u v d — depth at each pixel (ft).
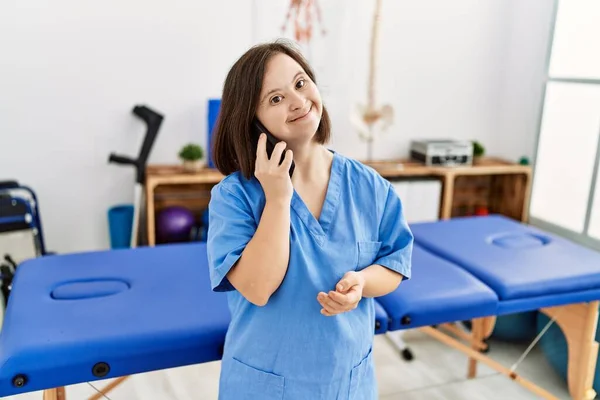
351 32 11.07
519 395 7.17
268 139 3.43
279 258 3.28
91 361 4.13
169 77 10.37
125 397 6.82
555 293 5.69
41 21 9.46
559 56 11.28
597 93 10.42
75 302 4.88
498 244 6.88
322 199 3.77
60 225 10.40
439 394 7.15
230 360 3.86
